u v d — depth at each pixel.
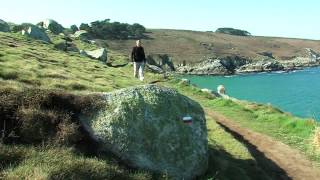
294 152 24.52
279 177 20.77
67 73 28.97
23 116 15.18
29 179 11.97
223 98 39.56
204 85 132.50
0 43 40.16
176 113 16.67
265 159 22.89
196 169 16.25
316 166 22.66
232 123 30.23
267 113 33.16
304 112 72.75
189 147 16.28
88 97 16.50
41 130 15.05
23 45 44.75
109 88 26.05
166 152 15.73
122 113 15.84
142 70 39.09
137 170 15.16
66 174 12.85
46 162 13.21
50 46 53.50
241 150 21.52
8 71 23.72
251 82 139.25
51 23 99.38
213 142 21.77
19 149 13.77
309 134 27.55
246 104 36.88
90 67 38.97
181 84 44.22
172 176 15.53
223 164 17.98
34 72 25.59
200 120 17.31
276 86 121.75
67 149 14.45
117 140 15.38
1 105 15.34
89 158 14.48
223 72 190.62
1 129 14.79
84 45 84.88
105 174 13.66
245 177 17.88
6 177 12.02
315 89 110.00
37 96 16.11
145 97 16.50
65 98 16.39
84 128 15.80
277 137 27.30
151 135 15.74
